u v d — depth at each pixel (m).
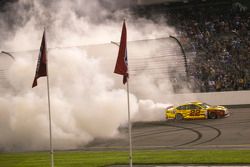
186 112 55.62
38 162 33.84
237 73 70.06
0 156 40.66
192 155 32.50
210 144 38.41
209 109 54.31
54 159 34.97
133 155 34.47
